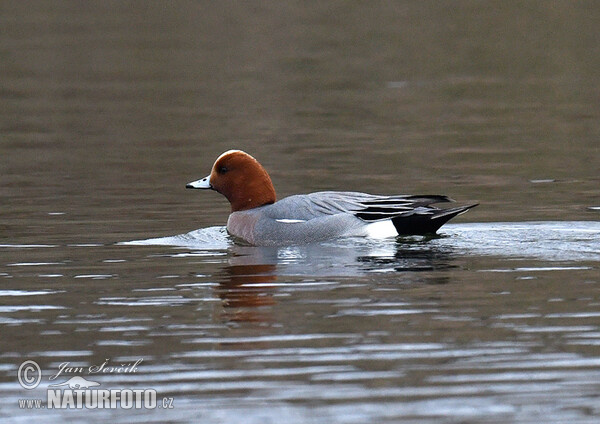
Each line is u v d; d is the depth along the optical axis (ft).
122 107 87.61
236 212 49.01
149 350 32.32
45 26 129.49
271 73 102.42
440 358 31.01
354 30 125.29
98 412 28.43
